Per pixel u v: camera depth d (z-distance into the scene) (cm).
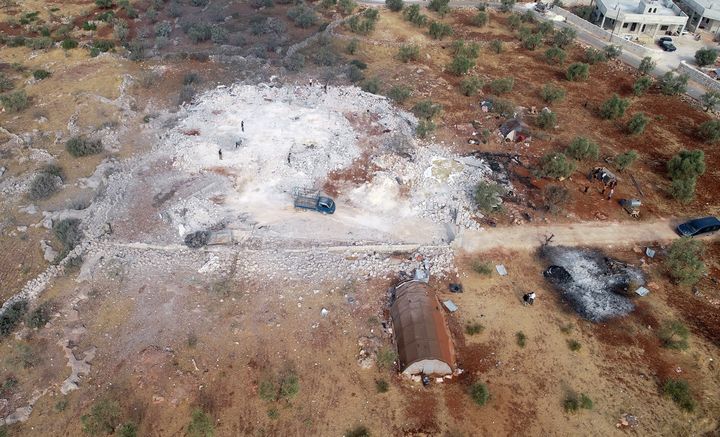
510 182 5478
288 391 3500
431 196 5250
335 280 4369
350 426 3375
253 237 4738
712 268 4619
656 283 4447
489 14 9600
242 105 6425
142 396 3494
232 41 7981
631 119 6625
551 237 4694
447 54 8125
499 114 6619
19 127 5950
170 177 5388
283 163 5481
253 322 4000
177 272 4400
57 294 4175
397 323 3866
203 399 3491
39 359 3709
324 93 6750
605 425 3428
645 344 3950
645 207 5259
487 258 4622
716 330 4072
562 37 8519
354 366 3725
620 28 9138
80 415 3394
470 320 4081
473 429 3384
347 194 5250
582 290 4369
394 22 8975
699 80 7600
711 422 3456
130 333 3897
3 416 3369
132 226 4806
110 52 7500
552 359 3819
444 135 6191
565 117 6669
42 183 5119
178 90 6812
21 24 8269
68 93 6556
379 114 6450
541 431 3388
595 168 5650
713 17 9231
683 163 5484
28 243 4641
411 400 3531
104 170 5412
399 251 4700
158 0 9138
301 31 8525
